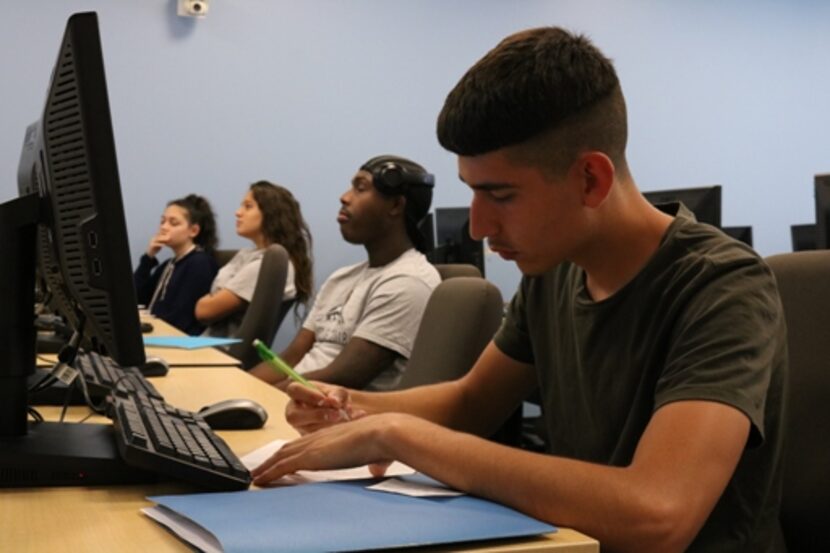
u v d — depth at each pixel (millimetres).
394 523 732
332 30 4848
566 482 800
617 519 775
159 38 4633
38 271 1083
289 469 938
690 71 5309
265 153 4797
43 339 1771
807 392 1159
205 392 1594
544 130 911
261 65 4773
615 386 1064
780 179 5504
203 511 753
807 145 5555
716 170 5379
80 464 893
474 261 3510
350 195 2449
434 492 854
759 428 870
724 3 5340
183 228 4340
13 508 814
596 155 941
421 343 1775
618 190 1003
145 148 4633
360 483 902
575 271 1170
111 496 862
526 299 1271
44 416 1268
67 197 886
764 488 986
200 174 4715
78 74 831
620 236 1028
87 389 1282
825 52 5555
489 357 1331
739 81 5395
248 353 2949
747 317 924
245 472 903
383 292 2314
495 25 5059
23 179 1201
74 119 852
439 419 1289
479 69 938
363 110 4906
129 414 1012
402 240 2453
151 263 4414
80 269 879
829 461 1128
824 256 1209
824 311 1179
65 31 861
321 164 4867
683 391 877
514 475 818
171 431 987
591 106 934
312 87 4840
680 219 1051
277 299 3000
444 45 4992
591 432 1114
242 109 4758
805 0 5492
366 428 923
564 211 953
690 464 814
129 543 711
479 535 713
